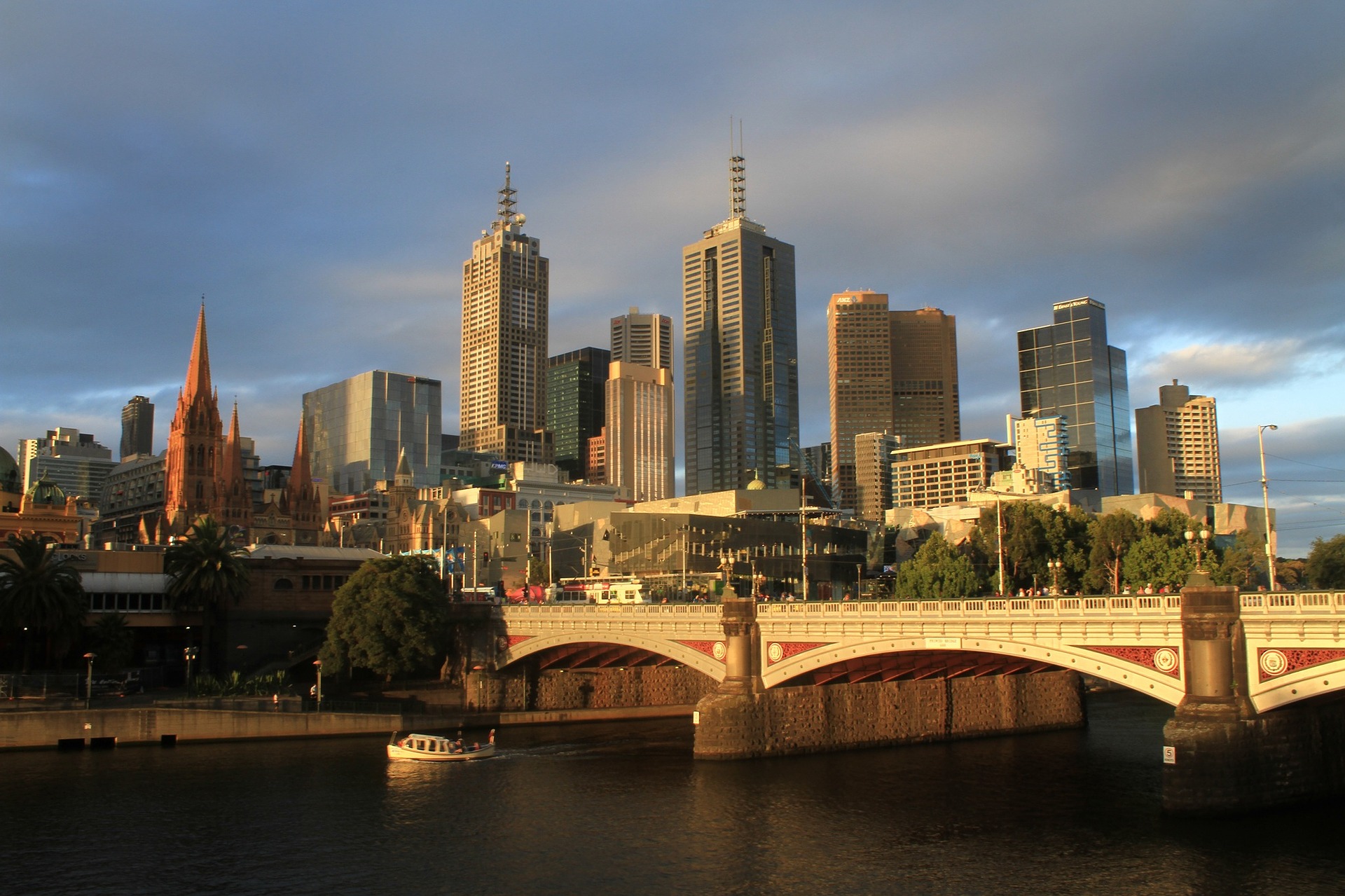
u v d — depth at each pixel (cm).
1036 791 9206
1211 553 14588
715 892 6806
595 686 14288
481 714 13262
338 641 13612
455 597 15638
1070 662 8306
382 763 10675
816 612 10081
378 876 7162
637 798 9131
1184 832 7381
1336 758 8038
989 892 6650
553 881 7056
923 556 15700
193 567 14400
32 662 13888
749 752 10569
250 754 11100
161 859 7544
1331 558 14775
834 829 8094
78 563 14750
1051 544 16338
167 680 14238
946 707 11925
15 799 9138
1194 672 7581
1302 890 6406
